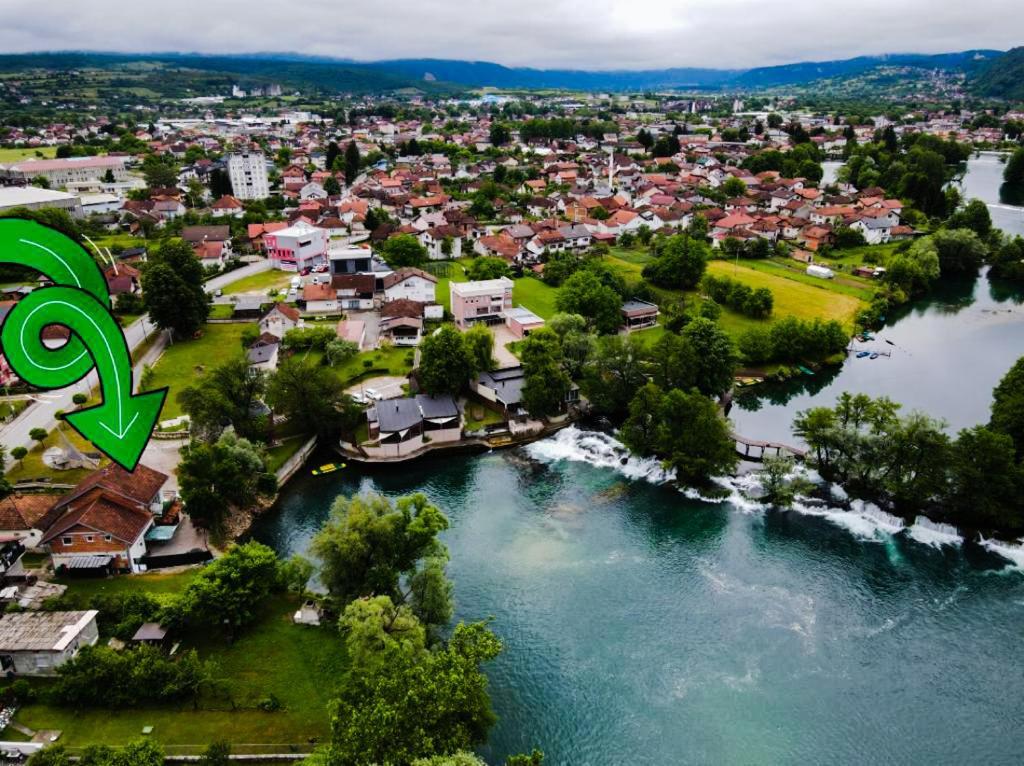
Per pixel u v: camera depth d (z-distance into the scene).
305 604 72.50
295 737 56.69
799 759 60.12
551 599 77.81
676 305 155.38
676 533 89.44
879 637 72.81
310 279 173.50
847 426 96.81
